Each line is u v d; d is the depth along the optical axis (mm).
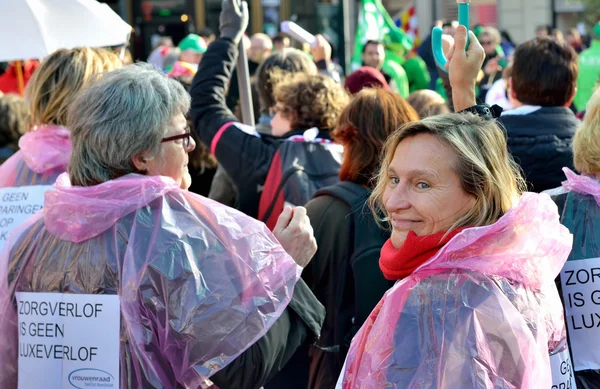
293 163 3053
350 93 4500
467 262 1544
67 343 1882
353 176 2670
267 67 3787
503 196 1617
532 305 1557
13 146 3908
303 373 2799
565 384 1691
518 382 1482
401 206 1609
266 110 3797
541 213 1579
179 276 1816
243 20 3422
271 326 1890
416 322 1543
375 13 9781
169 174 1962
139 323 1815
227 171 3221
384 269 1673
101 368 1849
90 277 1868
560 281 2219
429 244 1588
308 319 1974
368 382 1571
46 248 1946
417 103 3736
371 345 1599
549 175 3246
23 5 3430
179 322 1805
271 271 1887
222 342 1817
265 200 3061
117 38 3555
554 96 3367
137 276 1818
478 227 1534
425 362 1512
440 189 1589
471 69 2006
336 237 2584
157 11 12789
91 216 1878
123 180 1887
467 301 1520
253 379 1868
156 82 1957
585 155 2307
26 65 7168
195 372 1825
